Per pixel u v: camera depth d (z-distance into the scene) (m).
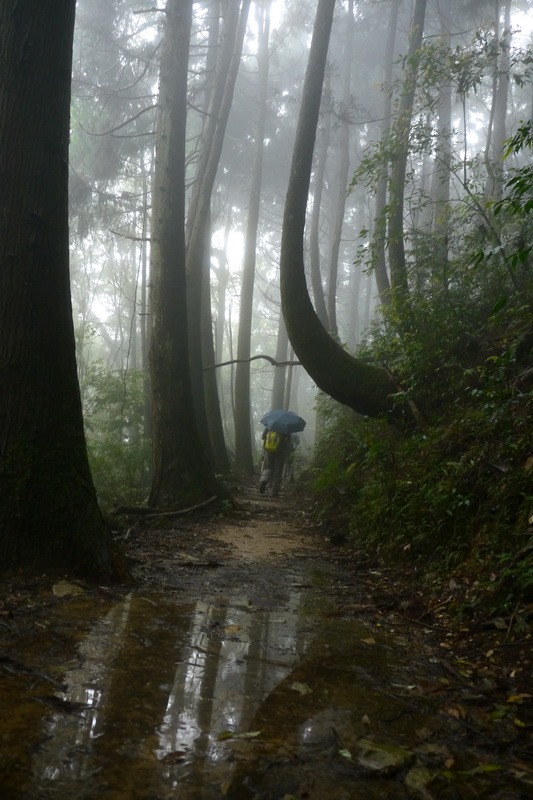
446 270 8.95
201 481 8.89
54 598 3.83
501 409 5.56
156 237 9.11
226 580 5.03
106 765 2.01
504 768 2.22
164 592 4.41
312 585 5.12
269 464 12.95
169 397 8.91
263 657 3.24
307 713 2.57
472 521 4.98
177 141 9.20
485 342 7.54
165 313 8.99
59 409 4.39
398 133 9.75
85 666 2.85
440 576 4.80
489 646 3.53
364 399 8.52
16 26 4.30
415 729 2.50
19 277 4.26
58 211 4.45
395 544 5.84
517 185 5.29
